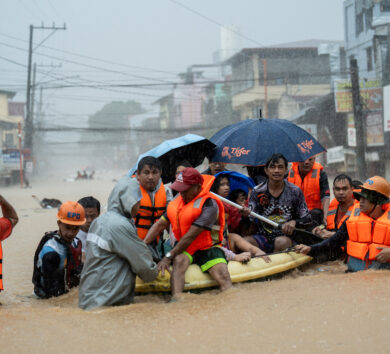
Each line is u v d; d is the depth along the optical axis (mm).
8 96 63594
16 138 60938
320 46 48875
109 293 4707
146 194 5699
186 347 3328
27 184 40875
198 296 4914
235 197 6594
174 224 5352
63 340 3518
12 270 7914
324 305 4047
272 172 6152
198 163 7539
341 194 6684
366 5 34781
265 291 4758
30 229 13391
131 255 4742
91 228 4871
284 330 3545
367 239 5484
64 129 48500
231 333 3557
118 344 3426
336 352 3104
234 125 7734
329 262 6730
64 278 5449
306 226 6398
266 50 49438
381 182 5410
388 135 29047
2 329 3758
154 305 4609
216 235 5441
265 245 6480
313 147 7430
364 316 3693
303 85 49312
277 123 7445
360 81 29781
